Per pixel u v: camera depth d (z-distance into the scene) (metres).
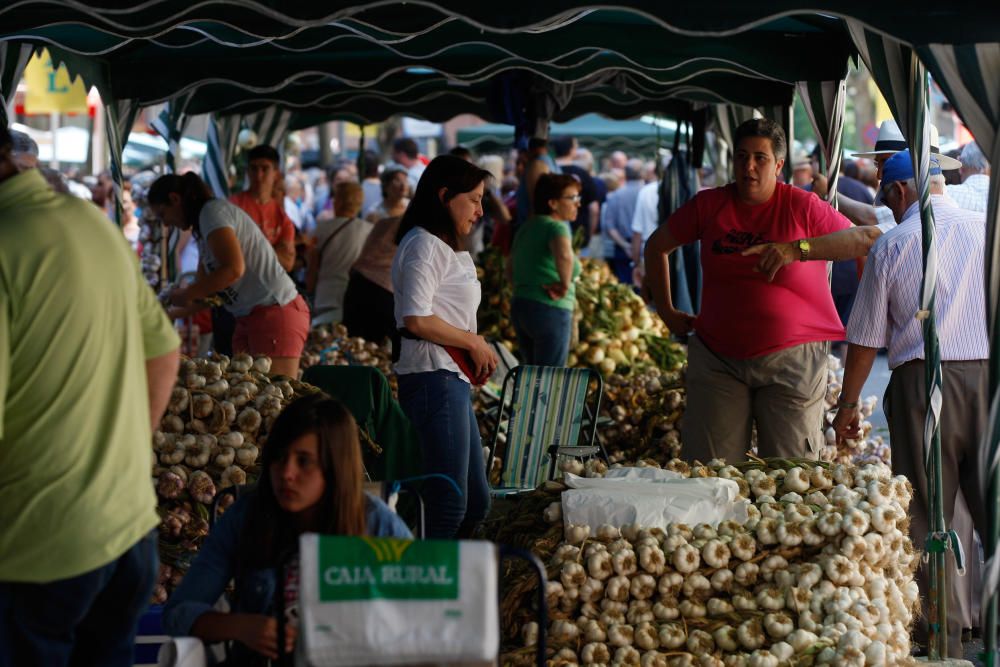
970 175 8.27
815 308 6.55
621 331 11.12
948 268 6.04
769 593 5.05
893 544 5.30
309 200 22.12
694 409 6.73
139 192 11.95
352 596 3.19
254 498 4.11
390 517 4.09
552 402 8.02
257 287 7.87
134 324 3.49
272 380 6.36
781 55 8.23
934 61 4.94
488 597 3.21
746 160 6.40
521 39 8.12
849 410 6.43
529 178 11.54
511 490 7.64
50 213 3.36
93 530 3.33
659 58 8.14
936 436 5.91
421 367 5.89
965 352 6.04
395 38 8.00
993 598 4.67
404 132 29.58
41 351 3.29
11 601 3.34
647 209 16.44
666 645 4.95
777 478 5.66
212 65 9.70
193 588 3.98
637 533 5.12
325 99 12.06
